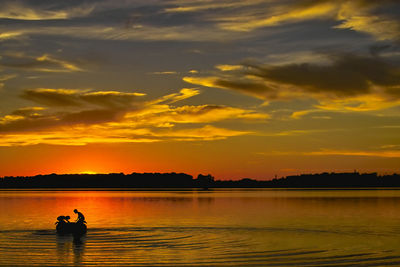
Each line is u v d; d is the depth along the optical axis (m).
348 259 26.92
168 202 88.06
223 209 65.88
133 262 26.38
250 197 113.62
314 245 31.55
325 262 26.17
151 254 28.47
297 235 36.44
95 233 37.69
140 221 47.78
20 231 39.53
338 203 81.25
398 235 36.38
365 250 29.64
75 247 30.94
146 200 98.00
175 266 25.39
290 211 61.38
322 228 41.06
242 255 28.09
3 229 41.06
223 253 28.75
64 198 112.12
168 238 34.62
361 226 42.53
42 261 26.73
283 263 25.95
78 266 25.50
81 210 65.12
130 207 71.81
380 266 25.23
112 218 51.50
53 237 35.72
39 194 152.38
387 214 56.09
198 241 33.25
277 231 38.81
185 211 62.12
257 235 36.19
